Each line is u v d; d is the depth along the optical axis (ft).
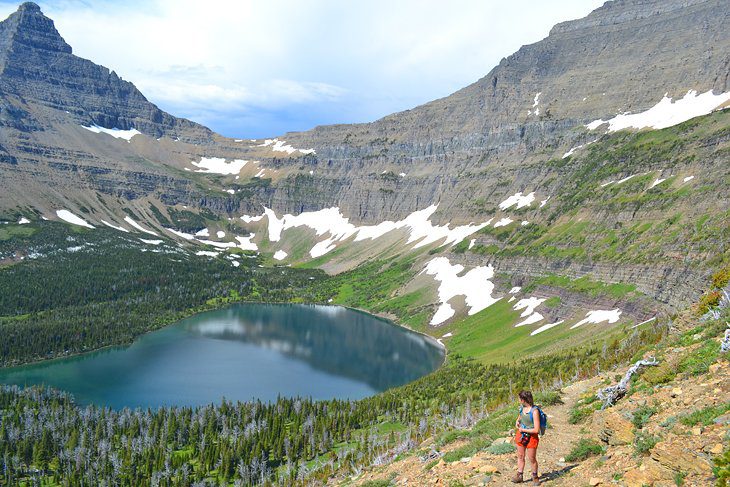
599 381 136.15
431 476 94.58
